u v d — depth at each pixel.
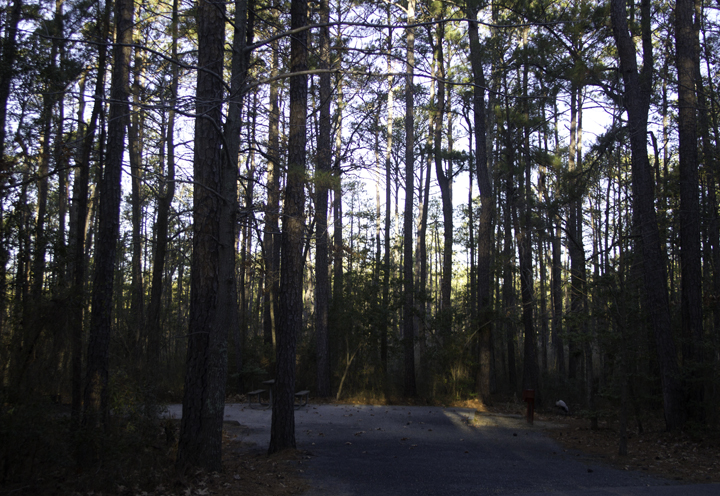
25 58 8.35
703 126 16.06
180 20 9.41
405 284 19.88
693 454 9.98
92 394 7.72
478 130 19.19
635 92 12.66
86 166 8.90
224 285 7.60
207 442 7.37
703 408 11.59
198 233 7.95
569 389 19.58
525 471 8.30
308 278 35.81
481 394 18.83
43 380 6.78
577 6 14.81
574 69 13.23
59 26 8.46
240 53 7.84
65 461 6.09
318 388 18.53
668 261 19.08
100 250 8.34
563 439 11.75
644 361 13.20
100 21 9.02
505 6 16.23
